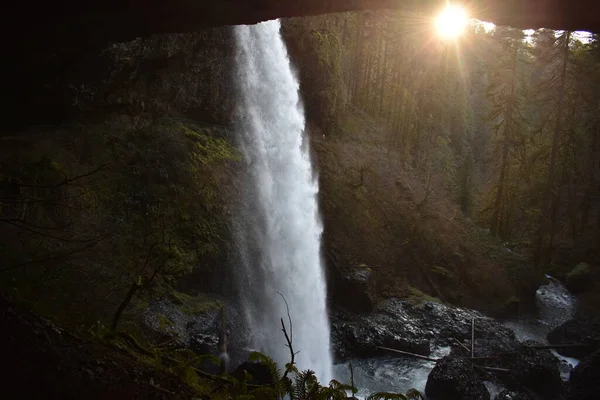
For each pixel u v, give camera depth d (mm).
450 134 34625
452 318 19109
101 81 14008
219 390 4965
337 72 25891
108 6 6883
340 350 16000
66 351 4016
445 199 28531
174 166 15836
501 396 13352
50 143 12828
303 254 18625
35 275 8164
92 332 4770
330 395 4824
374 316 18422
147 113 16750
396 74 31719
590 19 5855
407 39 30859
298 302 17234
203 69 18047
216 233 15562
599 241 29703
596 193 32750
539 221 29734
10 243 8617
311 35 24266
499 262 25109
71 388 3619
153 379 4320
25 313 4223
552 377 14508
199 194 15867
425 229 24031
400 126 29500
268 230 17609
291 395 4836
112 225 12797
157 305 12109
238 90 19625
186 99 17906
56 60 11289
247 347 13805
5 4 6727
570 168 30016
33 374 3553
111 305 10047
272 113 21484
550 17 6031
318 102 24688
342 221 21203
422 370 15398
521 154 29156
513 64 28281
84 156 13648
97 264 10914
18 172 10523
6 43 7598
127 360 4461
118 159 14633
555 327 21469
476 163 36781
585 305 25031
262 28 21109
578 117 30969
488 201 31031
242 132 19578
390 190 24766
